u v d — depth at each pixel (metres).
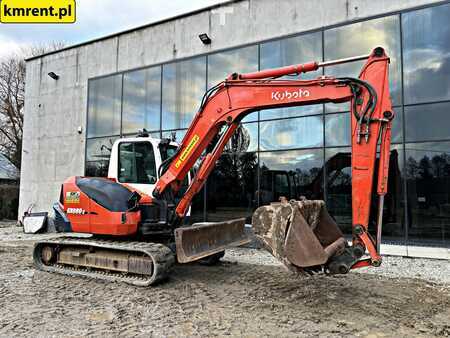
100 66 13.62
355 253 4.29
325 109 9.51
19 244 10.31
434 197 8.11
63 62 14.56
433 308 4.61
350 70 9.27
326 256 4.14
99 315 4.31
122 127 12.92
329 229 5.00
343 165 9.20
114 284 5.62
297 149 9.84
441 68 8.23
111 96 13.28
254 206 10.34
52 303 4.76
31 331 3.82
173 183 6.02
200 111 5.72
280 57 10.23
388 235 8.48
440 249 7.82
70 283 5.75
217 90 5.58
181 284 5.59
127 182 6.60
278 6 10.33
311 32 9.82
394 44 8.76
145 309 4.52
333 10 9.55
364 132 4.41
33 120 15.17
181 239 5.31
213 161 5.77
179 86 11.88
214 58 11.28
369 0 9.11
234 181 10.68
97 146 13.41
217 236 6.18
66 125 14.28
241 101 5.38
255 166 10.42
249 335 3.74
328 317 4.24
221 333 3.79
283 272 6.43
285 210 4.18
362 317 4.25
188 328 3.92
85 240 6.29
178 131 11.79
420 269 6.89
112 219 5.84
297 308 4.55
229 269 6.67
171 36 12.15
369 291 5.29
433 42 8.34
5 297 5.02
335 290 5.32
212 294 5.11
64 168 14.17
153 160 6.45
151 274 5.47
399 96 8.62
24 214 13.93
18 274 6.36
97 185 6.23
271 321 4.12
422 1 8.49
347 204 9.09
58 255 6.61
